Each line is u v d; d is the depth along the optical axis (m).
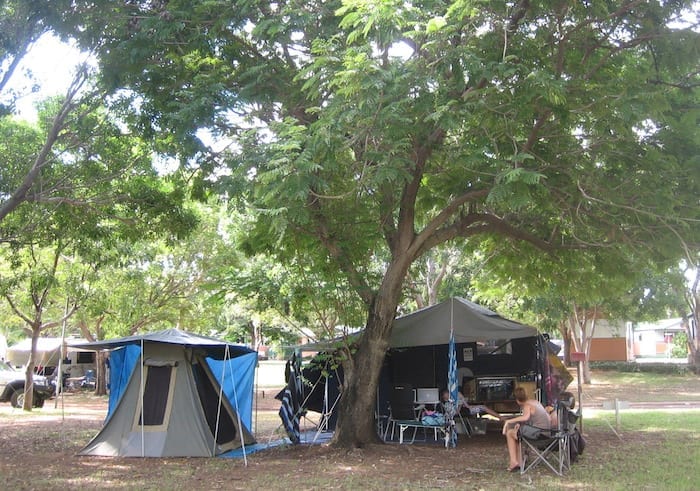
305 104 10.40
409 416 13.02
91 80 12.12
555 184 10.56
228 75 10.95
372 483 8.62
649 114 8.91
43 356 31.25
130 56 10.28
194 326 29.31
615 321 32.47
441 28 8.18
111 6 10.45
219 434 11.78
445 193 11.99
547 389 12.50
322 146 8.23
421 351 13.83
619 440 12.40
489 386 13.90
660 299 29.38
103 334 28.27
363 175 8.95
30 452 11.65
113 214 14.70
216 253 24.48
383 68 8.47
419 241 11.20
